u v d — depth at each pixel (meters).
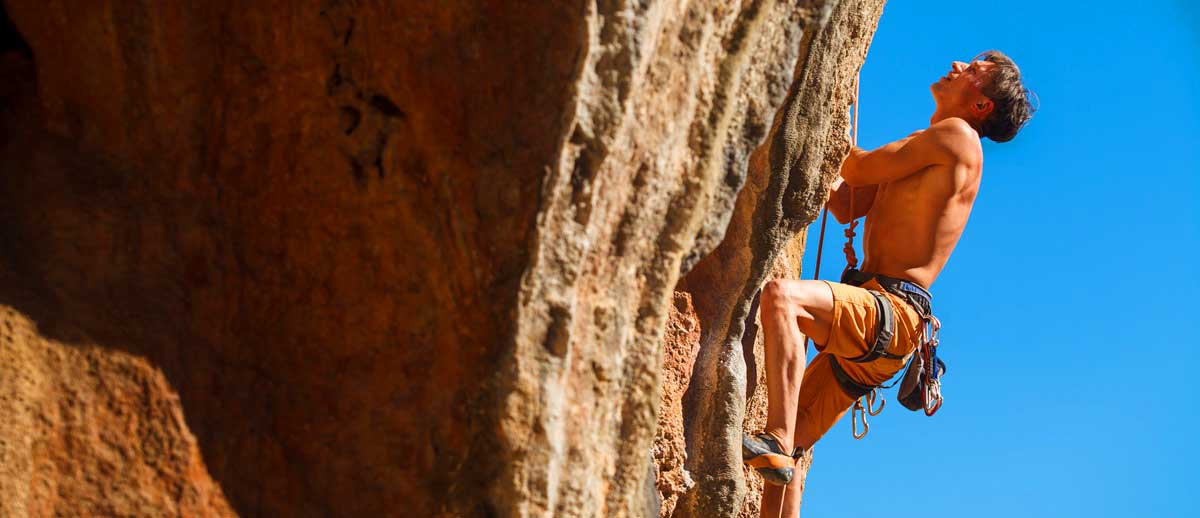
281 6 2.61
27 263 2.45
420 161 2.61
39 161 2.57
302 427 2.68
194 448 2.49
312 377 2.70
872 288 4.70
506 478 2.65
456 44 2.53
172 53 2.62
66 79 2.63
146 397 2.46
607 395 2.82
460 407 2.64
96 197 2.57
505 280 2.57
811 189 4.31
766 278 4.78
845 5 4.05
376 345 2.69
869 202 5.07
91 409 2.41
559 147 2.48
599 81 2.50
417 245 2.64
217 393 2.58
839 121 4.51
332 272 2.70
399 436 2.68
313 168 2.68
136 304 2.52
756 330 4.77
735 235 4.28
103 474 2.39
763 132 3.18
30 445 2.34
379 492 2.68
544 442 2.64
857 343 4.48
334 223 2.68
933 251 4.68
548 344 2.62
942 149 4.68
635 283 2.87
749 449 4.20
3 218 2.49
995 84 4.90
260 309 2.70
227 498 2.53
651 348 2.92
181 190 2.65
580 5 2.43
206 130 2.66
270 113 2.67
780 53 3.18
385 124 2.63
